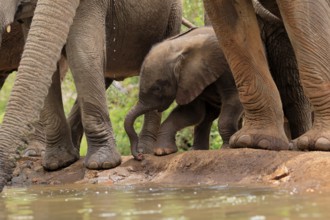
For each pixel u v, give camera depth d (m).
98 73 11.27
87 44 11.20
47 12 9.52
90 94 11.21
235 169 9.73
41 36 9.41
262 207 6.50
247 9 10.15
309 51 9.62
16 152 8.91
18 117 8.99
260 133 10.32
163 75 11.95
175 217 6.16
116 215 6.50
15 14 11.16
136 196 8.04
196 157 10.35
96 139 11.38
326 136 9.60
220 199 7.27
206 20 13.62
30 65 9.24
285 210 6.25
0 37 10.73
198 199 7.39
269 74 10.46
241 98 10.51
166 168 10.72
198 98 12.35
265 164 9.48
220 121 11.94
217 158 10.05
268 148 10.21
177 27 14.52
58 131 11.99
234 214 6.18
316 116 9.87
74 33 11.20
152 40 13.98
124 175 11.02
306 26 9.55
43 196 8.70
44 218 6.59
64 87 20.44
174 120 12.00
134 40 13.57
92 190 9.27
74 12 9.73
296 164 9.07
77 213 6.80
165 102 12.07
